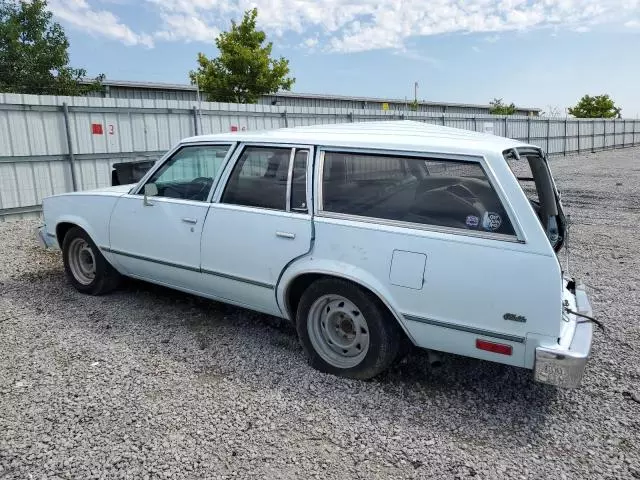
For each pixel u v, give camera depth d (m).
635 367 3.65
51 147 10.40
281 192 3.55
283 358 3.72
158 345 3.91
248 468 2.52
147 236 4.30
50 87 20.66
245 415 2.98
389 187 3.17
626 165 23.33
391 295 3.06
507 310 2.75
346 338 3.44
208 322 4.39
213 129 13.24
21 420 2.89
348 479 2.46
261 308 3.79
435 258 2.92
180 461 2.56
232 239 3.73
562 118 30.48
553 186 3.69
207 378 3.41
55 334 4.08
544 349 2.66
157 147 12.17
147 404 3.07
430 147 3.06
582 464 2.59
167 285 4.42
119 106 11.36
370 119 17.94
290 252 3.42
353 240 3.18
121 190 4.78
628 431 2.88
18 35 19.95
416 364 3.65
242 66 23.48
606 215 10.24
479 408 3.11
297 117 15.38
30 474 2.46
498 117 25.09
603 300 5.08
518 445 2.75
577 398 3.24
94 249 4.84
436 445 2.74
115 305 4.76
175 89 28.56
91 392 3.19
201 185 4.06
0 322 4.31
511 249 2.75
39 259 6.43
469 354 2.94
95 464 2.53
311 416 2.98
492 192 2.85
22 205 10.09
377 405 3.11
